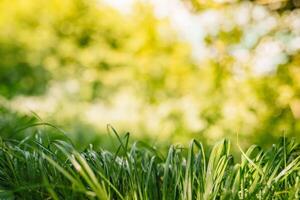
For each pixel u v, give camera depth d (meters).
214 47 4.30
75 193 1.92
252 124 3.98
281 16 4.06
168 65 5.47
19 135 3.44
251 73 4.14
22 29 8.82
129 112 5.83
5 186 2.07
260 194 1.99
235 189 1.88
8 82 8.05
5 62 8.38
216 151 2.14
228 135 4.02
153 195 2.01
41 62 8.12
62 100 6.93
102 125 5.86
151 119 5.23
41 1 8.52
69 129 5.25
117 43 7.20
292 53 4.05
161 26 5.70
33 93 7.77
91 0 7.83
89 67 7.36
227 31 4.21
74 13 8.00
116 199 2.02
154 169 2.14
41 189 2.00
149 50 5.87
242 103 4.07
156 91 5.52
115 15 7.39
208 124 4.18
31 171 2.05
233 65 4.25
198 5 4.22
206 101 4.31
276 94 4.00
